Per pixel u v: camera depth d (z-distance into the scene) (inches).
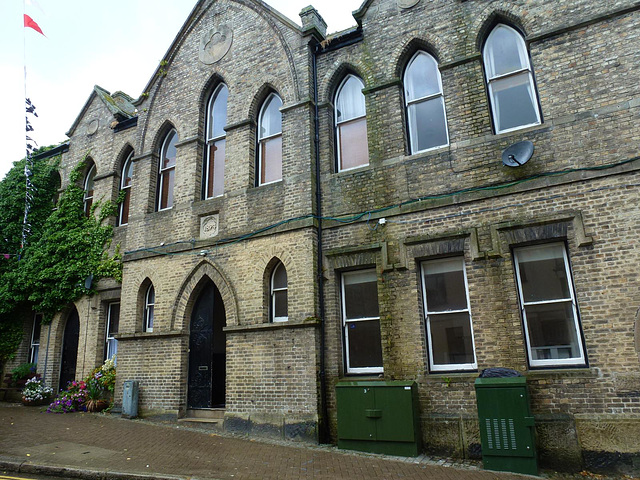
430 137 412.5
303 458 322.3
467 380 341.4
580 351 323.9
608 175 327.3
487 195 362.0
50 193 679.7
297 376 394.3
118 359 503.8
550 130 353.1
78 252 595.8
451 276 376.8
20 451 326.6
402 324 373.4
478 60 394.0
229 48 519.2
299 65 467.5
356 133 449.4
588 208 329.4
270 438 389.7
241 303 439.2
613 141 331.9
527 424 293.9
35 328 645.9
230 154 488.1
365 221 406.6
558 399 313.3
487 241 356.8
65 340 604.7
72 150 671.1
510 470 293.1
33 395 562.3
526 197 350.0
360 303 408.5
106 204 597.9
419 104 423.8
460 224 368.8
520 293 347.6
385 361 373.1
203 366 463.8
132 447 344.2
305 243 416.2
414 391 345.1
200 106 527.8
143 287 512.4
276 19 493.4
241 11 521.0
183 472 282.5
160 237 510.6
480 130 379.9
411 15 430.0
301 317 402.9
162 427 426.0
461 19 406.6
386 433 337.4
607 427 298.7
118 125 622.5
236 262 451.8
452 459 327.0
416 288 375.6
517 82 385.1
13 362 634.8
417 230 383.9
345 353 404.2
